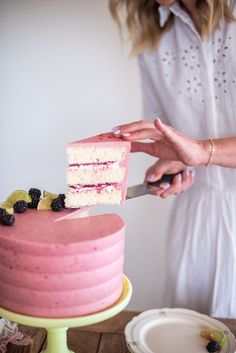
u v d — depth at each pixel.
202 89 1.03
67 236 0.63
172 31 1.05
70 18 1.48
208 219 1.09
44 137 1.58
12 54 1.52
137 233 1.63
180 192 1.09
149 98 1.17
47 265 0.60
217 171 1.06
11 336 0.73
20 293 0.62
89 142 0.78
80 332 0.80
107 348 0.76
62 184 1.61
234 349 0.73
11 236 0.63
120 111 1.54
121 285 0.69
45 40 1.50
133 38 1.11
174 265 1.16
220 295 1.09
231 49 0.97
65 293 0.62
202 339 0.77
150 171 1.11
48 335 0.68
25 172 1.61
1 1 1.48
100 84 1.52
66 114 1.56
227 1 0.94
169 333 0.78
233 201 1.06
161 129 0.81
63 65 1.52
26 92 1.55
